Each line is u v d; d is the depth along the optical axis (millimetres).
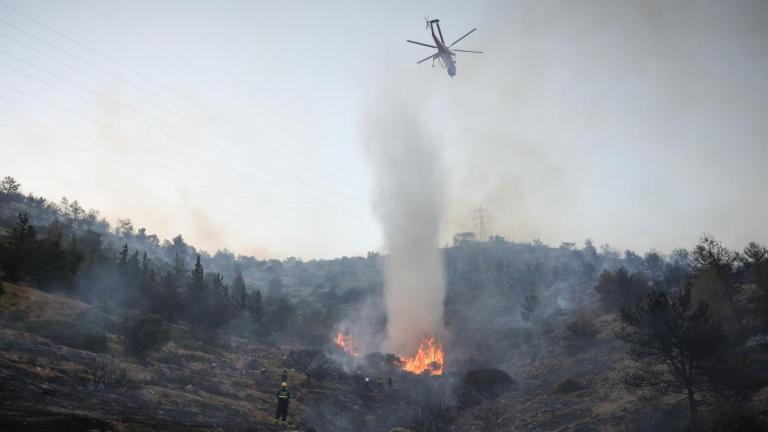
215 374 27984
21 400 12336
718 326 20891
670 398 22719
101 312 33094
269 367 35500
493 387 37719
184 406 18219
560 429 22750
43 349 19984
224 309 50500
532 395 33375
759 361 22812
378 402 34438
